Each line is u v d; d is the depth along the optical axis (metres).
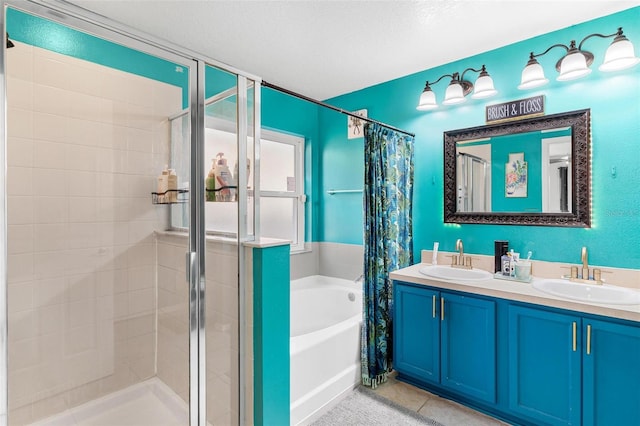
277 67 2.71
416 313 2.27
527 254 2.28
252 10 1.91
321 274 3.63
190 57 1.51
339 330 2.23
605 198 1.99
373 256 2.39
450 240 2.66
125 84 1.83
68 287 1.74
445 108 2.68
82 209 1.78
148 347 1.86
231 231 1.64
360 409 2.08
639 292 1.79
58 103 1.67
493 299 1.93
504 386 1.90
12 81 1.53
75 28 1.23
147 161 1.91
